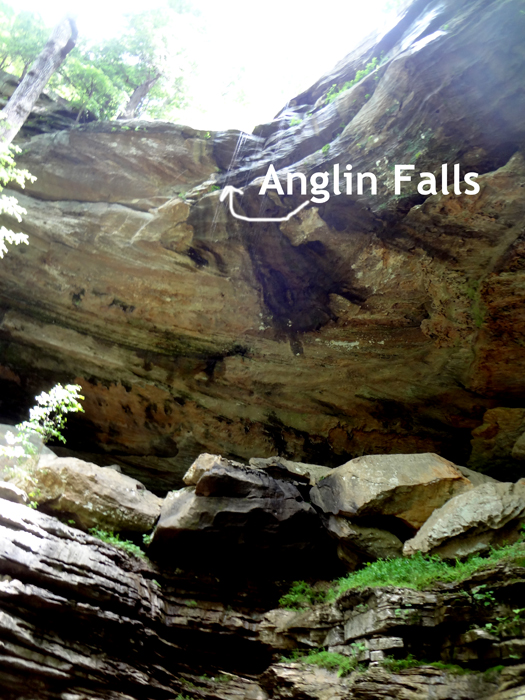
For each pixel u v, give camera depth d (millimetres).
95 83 14242
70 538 7441
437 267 9406
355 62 11711
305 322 11367
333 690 6531
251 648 8250
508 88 7652
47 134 12102
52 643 6445
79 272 11719
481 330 9656
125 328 12039
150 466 12703
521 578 6016
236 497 8938
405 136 8719
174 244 11008
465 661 5898
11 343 12219
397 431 11805
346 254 10156
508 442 10797
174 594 8461
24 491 8156
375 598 7000
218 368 12172
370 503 8883
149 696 7145
